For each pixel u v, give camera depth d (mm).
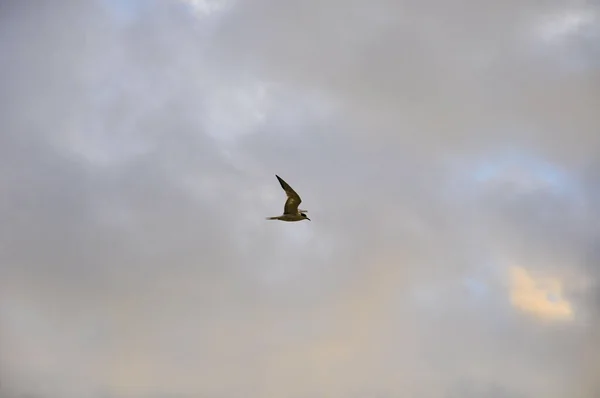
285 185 25156
